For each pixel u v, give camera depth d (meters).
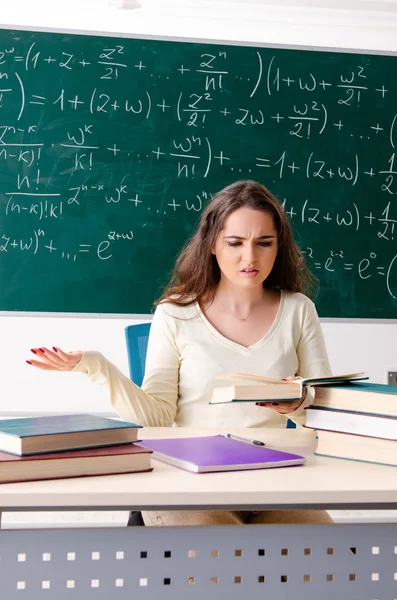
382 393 1.05
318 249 3.22
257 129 3.19
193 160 3.16
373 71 3.24
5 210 3.08
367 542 0.90
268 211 1.55
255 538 0.88
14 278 3.08
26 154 3.09
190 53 3.15
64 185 3.11
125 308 3.13
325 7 3.14
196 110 3.16
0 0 3.05
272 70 3.19
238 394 1.08
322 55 3.21
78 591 0.86
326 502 0.88
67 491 0.83
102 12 3.10
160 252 3.15
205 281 1.61
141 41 3.13
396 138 3.25
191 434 1.29
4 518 2.76
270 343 1.58
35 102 3.09
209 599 0.88
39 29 3.08
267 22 3.18
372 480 0.94
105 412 3.14
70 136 3.11
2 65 3.07
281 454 1.07
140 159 3.14
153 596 0.87
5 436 0.92
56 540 0.86
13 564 0.85
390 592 0.90
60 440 0.93
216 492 0.86
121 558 0.87
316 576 0.89
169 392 1.54
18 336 3.10
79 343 3.12
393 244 3.25
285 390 1.11
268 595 0.89
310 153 3.21
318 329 1.66
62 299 3.11
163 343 1.59
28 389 3.11
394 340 3.27
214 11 3.13
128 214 3.13
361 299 3.24
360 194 3.24
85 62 3.11
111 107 3.12
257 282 1.54
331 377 1.13
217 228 1.55
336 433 1.10
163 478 0.93
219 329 1.59
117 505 0.84
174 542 0.87
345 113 3.23
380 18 3.20
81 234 3.11
